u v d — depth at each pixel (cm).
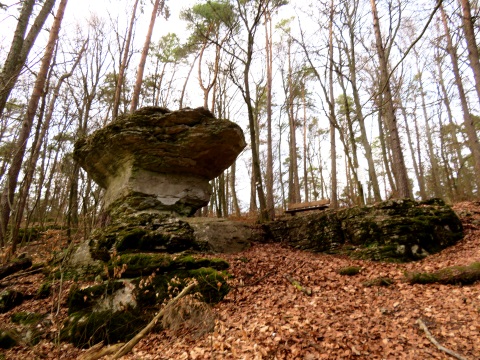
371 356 350
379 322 424
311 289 571
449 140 2314
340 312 466
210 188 993
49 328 506
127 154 871
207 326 448
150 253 629
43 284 650
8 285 669
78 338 475
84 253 712
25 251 892
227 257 739
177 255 632
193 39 1702
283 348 381
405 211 805
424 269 605
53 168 939
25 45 661
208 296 542
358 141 2552
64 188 940
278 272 670
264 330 427
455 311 419
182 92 1967
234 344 404
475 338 354
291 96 2170
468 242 720
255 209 1992
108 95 1725
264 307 509
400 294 507
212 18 1401
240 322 465
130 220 749
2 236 801
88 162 956
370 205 850
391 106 1159
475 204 995
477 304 423
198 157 902
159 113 880
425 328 387
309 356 361
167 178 900
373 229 783
